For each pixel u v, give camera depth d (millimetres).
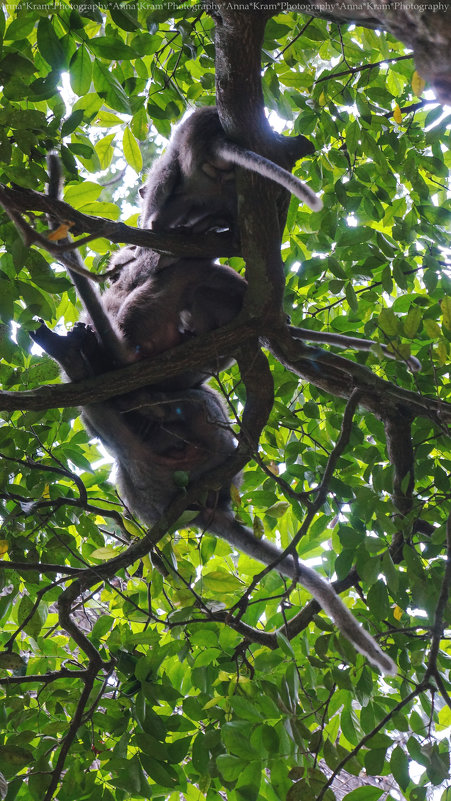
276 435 5434
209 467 5109
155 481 5094
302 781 3705
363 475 5219
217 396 5445
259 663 4129
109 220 4320
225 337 4516
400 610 4723
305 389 5883
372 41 5332
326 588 4492
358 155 5457
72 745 4395
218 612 4383
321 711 4516
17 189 4117
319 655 4141
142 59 5504
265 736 3926
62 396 4355
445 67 2635
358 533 4484
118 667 4645
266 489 5293
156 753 4172
